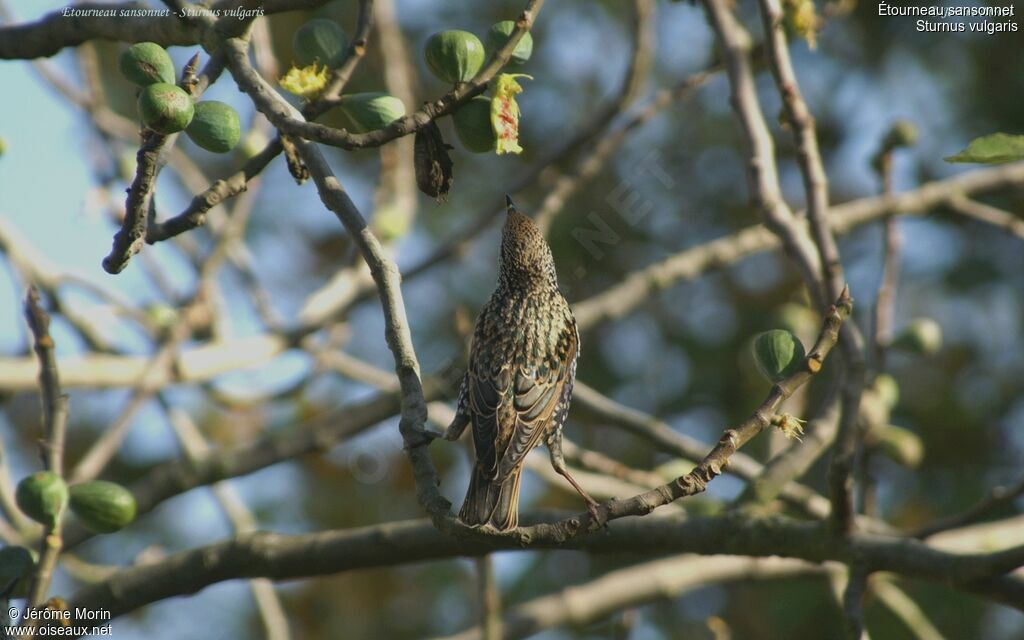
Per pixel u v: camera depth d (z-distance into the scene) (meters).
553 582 14.17
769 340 6.30
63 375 10.97
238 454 10.73
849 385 8.15
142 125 6.42
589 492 10.66
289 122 6.22
